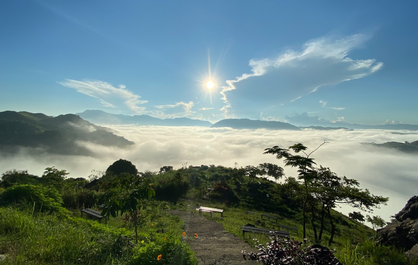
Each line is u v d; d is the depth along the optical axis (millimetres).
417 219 6246
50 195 9438
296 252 4160
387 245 6230
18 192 8547
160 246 4344
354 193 12297
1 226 5273
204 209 20812
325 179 13148
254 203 39375
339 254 5570
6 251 4289
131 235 6543
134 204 5254
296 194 15305
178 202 31484
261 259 4250
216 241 9875
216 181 50219
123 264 4367
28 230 5262
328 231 25875
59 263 4141
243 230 11531
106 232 6602
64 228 6016
